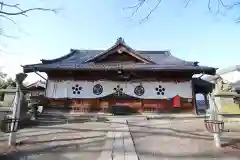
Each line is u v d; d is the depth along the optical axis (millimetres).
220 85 10422
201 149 5398
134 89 14859
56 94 14695
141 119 11602
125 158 4473
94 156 4816
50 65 14445
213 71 13891
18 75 6230
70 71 14711
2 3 6391
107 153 4863
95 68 13984
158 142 6156
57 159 4680
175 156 4777
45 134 7309
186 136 7039
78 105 14711
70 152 5141
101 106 14742
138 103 14734
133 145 5629
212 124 5883
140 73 14977
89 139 6473
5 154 5035
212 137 6879
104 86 14906
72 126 9109
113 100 14836
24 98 9469
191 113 14219
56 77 14992
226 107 10086
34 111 11547
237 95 10352
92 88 14883
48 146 5707
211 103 6254
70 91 14789
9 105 10086
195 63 14672
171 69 13758
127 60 16359
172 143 6039
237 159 4594
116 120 11055
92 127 8742
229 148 5488
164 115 13414
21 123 8891
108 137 6566
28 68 14000
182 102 14555
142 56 15766
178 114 13945
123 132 7418
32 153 5109
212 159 4582
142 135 7188
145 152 5094
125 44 16031
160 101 14688
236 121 9820
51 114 12992
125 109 14398
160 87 14812
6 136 7121
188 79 14836
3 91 10422
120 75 14945
